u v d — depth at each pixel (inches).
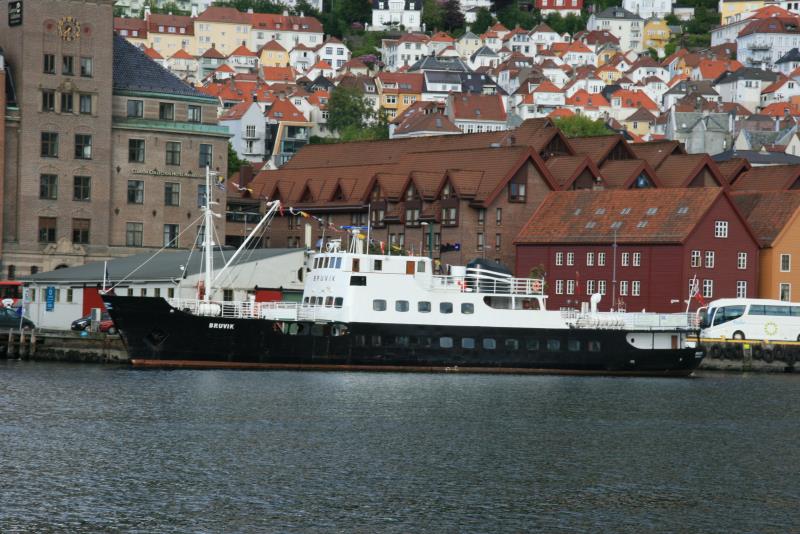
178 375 5954.7
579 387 6087.6
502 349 6373.0
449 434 4719.5
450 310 6304.1
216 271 7022.6
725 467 4291.3
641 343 6574.8
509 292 6461.6
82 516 3472.0
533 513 3644.2
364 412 5113.2
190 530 3390.7
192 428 4648.1
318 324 6166.3
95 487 3759.8
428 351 6274.6
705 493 3917.3
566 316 6491.1
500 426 4918.8
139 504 3604.8
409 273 6245.1
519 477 4060.0
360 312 6186.0
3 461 4025.6
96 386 5561.0
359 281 6186.0
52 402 5118.1
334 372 6186.0
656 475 4148.6
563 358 6451.8
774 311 7372.1
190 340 6087.6
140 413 4923.7
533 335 6407.5
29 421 4692.4
